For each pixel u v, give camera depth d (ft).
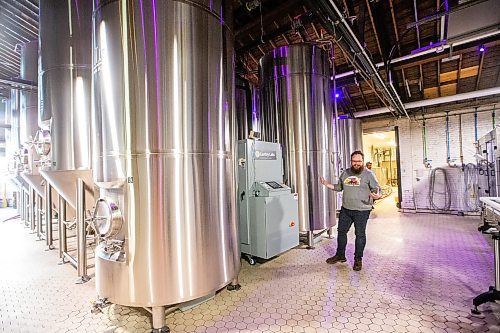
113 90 6.20
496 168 13.12
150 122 5.97
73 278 9.50
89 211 8.88
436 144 22.65
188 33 6.31
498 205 7.26
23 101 17.43
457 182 21.68
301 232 12.88
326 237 14.21
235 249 7.55
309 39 14.08
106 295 6.34
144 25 6.02
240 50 13.98
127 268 6.01
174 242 6.03
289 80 12.53
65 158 10.57
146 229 5.94
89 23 11.02
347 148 21.95
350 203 9.77
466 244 12.39
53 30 10.75
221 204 6.97
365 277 8.86
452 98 18.57
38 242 14.88
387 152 45.96
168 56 6.08
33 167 13.53
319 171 12.59
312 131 12.50
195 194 6.31
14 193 32.86
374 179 9.49
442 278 8.60
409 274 9.00
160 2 6.06
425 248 11.94
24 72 16.51
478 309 6.65
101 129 6.49
